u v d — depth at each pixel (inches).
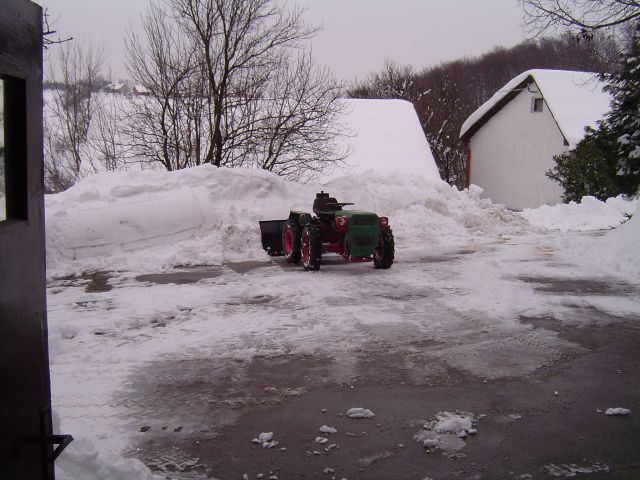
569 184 874.1
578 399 188.5
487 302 310.3
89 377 209.2
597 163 822.5
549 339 249.6
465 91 2121.1
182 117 669.3
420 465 148.1
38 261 89.9
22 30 84.4
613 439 161.3
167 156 663.8
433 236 544.4
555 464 148.0
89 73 831.1
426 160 992.2
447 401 187.3
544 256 450.9
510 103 1253.7
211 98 664.4
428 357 228.1
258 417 176.7
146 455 153.7
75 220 441.7
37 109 89.9
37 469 88.4
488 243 522.0
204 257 434.0
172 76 661.3
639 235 422.9
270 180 551.2
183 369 217.0
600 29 496.4
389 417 175.9
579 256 447.8
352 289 341.1
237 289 342.6
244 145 668.1
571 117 1085.8
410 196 602.2
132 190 490.6
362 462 149.7
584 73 1181.7
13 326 80.7
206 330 263.4
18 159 85.4
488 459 150.7
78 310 300.2
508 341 247.1
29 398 85.7
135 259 425.7
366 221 386.6
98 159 748.6
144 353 233.9
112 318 283.4
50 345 236.7
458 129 1659.7
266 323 272.8
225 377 209.0
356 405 184.7
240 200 527.8
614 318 280.5
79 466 125.7
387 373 211.9
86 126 799.1
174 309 299.3
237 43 660.7
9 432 78.6
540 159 1179.9
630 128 536.1
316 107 674.2
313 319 279.0
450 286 348.8
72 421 174.1
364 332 259.3
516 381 204.1
